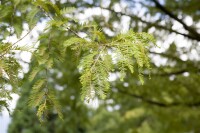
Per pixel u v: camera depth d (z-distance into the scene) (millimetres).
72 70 4797
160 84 5016
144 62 1516
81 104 6047
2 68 1497
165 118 6461
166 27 4629
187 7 4762
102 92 1438
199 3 4680
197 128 6559
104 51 1525
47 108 1758
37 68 1829
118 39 1565
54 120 15352
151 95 5461
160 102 5734
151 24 4523
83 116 6539
